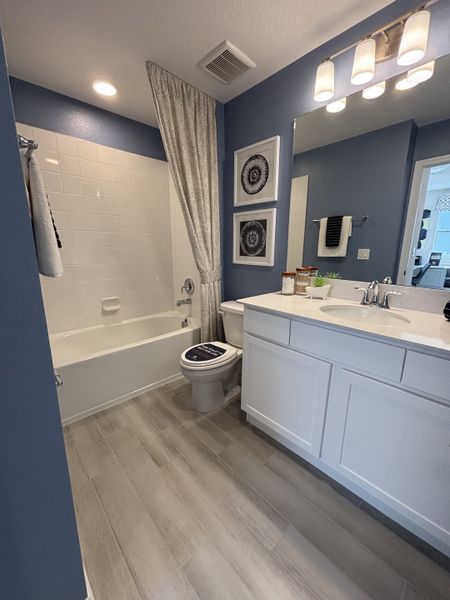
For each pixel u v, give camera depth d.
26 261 0.56
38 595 0.71
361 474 1.13
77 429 1.65
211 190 2.09
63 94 1.92
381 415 1.03
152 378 2.10
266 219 1.93
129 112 2.20
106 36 1.38
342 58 1.41
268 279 2.03
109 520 1.10
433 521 0.95
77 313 2.27
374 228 1.42
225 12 1.25
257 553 0.98
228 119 2.09
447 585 0.89
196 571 0.93
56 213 2.04
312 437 1.28
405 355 0.93
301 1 1.20
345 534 1.05
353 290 1.53
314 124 1.58
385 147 1.33
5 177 0.52
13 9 1.19
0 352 0.55
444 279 1.23
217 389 1.84
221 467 1.36
